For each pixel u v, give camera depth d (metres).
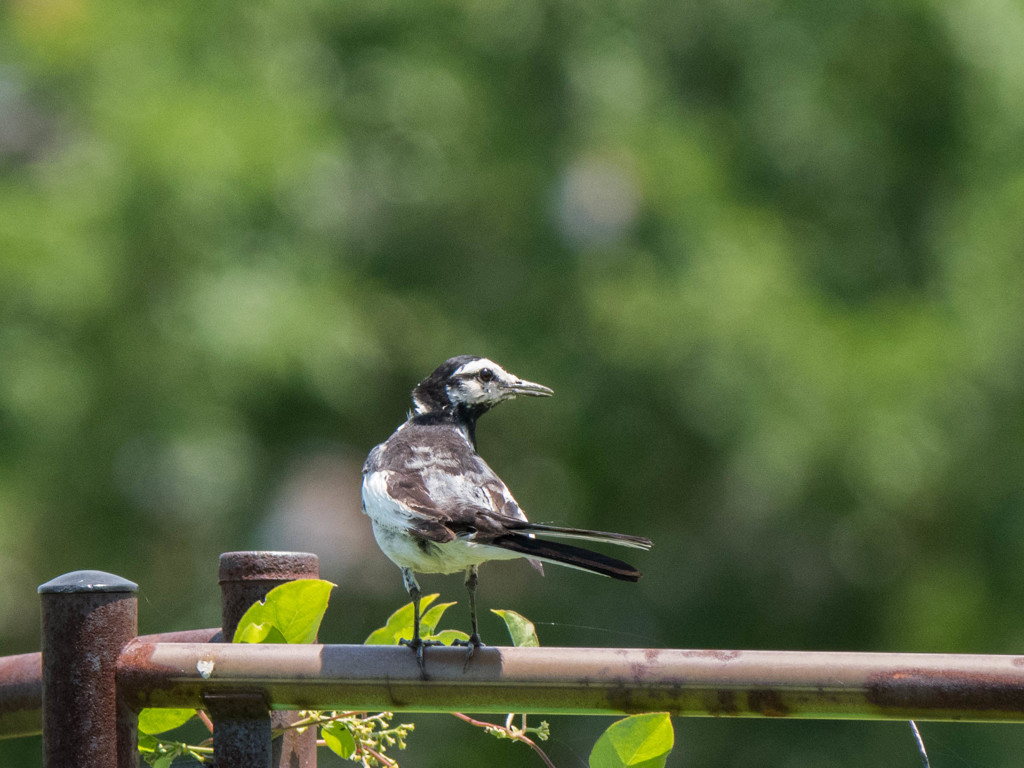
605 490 14.95
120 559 14.00
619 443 14.48
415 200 15.72
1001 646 14.48
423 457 5.91
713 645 14.79
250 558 4.55
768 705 3.67
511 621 4.92
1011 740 13.14
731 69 15.77
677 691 3.72
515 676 3.81
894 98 15.52
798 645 14.91
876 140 15.38
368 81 15.71
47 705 3.89
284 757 4.51
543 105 15.79
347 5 15.95
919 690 3.55
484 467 5.96
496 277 15.83
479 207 15.94
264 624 4.23
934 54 15.12
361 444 15.52
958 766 13.27
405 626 5.18
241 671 3.87
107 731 3.88
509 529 5.02
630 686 3.73
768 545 14.79
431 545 5.18
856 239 15.38
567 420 14.56
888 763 13.42
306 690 3.87
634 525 15.02
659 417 14.18
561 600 14.80
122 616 3.96
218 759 3.90
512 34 15.54
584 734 13.30
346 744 4.59
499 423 15.24
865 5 15.09
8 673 4.26
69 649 3.89
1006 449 14.22
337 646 3.90
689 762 14.04
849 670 3.61
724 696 3.71
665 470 14.62
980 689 3.50
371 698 3.88
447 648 3.88
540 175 15.25
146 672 3.90
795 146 15.43
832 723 13.73
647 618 14.88
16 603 14.29
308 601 4.23
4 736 4.34
